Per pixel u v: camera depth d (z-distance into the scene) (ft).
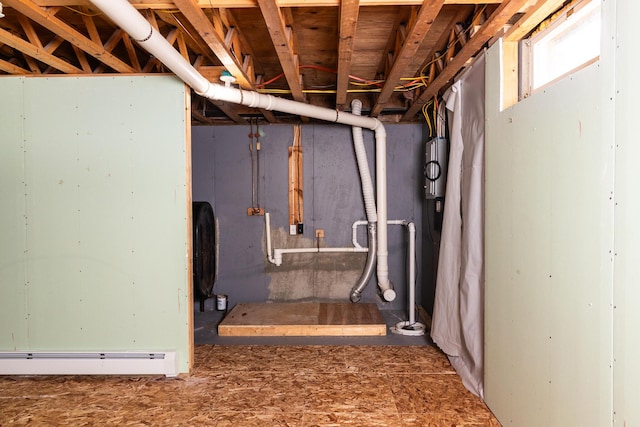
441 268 10.48
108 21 8.63
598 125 4.62
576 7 5.67
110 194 9.46
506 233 7.04
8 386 9.09
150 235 9.50
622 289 4.28
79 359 9.42
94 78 9.37
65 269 9.50
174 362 9.41
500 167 7.27
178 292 9.54
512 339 6.83
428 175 12.67
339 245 15.16
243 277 15.30
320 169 15.11
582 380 4.95
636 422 4.10
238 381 9.34
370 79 12.76
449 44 9.13
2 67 9.22
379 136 14.14
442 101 11.87
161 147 9.43
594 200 4.71
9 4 6.15
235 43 8.91
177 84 9.39
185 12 6.24
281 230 15.20
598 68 4.62
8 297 9.51
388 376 9.55
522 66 7.07
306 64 11.48
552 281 5.59
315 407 8.15
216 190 15.23
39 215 9.45
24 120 9.39
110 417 7.82
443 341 10.38
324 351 11.18
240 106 14.11
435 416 7.76
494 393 7.64
